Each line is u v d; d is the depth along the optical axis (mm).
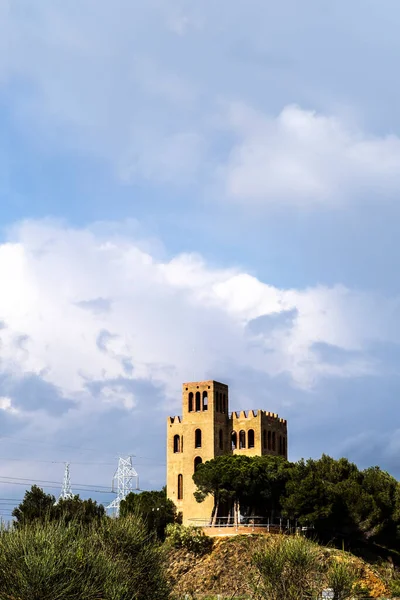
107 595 65438
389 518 142875
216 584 126812
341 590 78375
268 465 152000
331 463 153750
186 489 163625
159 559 78312
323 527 141750
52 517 127812
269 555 78562
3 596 62250
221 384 170500
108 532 77250
